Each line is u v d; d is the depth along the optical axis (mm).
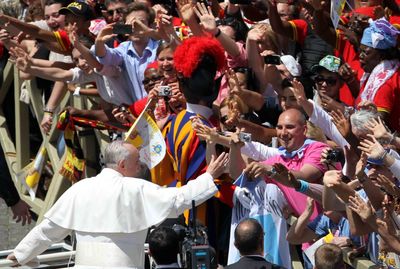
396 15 33969
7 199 43531
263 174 28156
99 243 26562
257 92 32625
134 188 26703
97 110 35438
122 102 34188
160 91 30656
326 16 33281
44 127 38062
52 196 39188
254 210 29719
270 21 33844
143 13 33500
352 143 27703
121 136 35156
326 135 31031
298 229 28625
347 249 28000
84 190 26812
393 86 29859
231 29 34344
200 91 30234
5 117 44156
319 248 25469
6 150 43312
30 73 34812
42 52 38062
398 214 26297
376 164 26641
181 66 30188
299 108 31234
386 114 29766
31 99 40344
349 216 26469
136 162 27203
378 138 26609
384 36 29922
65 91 38062
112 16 35438
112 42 35906
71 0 37250
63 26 37188
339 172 25984
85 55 33312
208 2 35500
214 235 30859
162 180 31109
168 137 30766
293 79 30422
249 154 30094
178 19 35719
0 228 52219
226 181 30094
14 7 42188
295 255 30359
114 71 33875
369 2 33062
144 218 26578
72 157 36562
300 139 29750
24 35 35406
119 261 26516
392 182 26547
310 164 29281
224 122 30734
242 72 32438
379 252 26875
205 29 32562
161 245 26312
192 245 26016
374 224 25438
